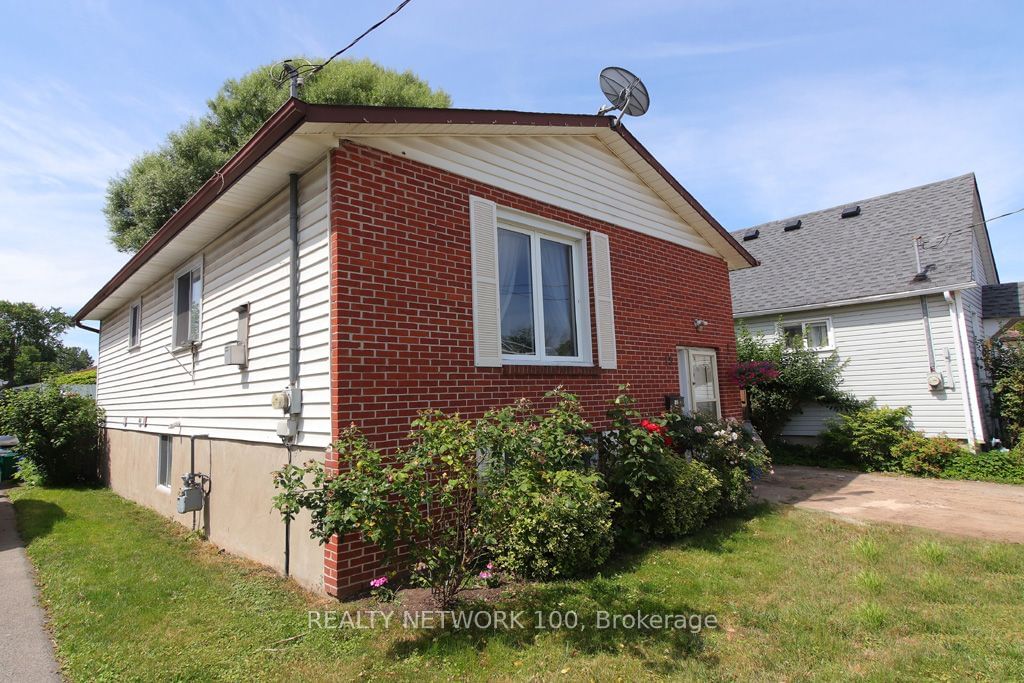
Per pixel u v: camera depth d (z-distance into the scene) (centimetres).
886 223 1499
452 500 388
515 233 640
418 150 530
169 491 826
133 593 478
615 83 734
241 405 607
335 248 460
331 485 354
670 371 828
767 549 539
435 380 510
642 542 568
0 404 1245
